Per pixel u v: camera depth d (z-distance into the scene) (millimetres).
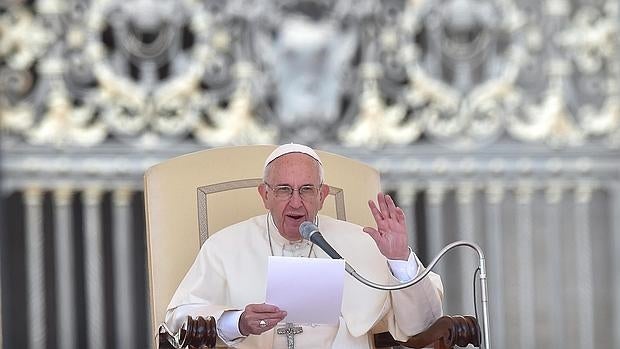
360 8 29188
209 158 17906
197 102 28750
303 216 15742
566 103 29812
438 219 29406
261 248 16859
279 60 28922
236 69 28906
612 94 29859
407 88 29500
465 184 29500
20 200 29844
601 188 29969
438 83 29484
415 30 29547
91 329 28062
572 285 29953
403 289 15812
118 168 28266
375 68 29297
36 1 28797
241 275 16672
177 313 16219
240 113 28812
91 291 28047
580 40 29906
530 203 29734
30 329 28016
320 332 16500
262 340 16219
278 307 14719
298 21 28938
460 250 29734
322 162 18266
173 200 17469
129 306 28234
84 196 28297
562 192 29938
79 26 28469
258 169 18094
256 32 28906
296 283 14570
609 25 29906
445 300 29703
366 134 29172
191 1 28828
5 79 28047
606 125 29891
